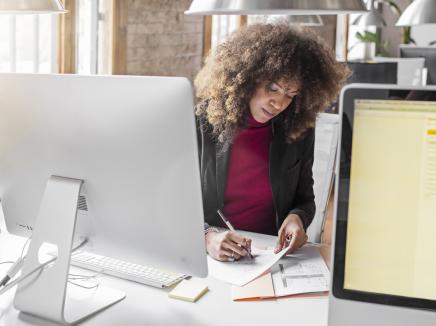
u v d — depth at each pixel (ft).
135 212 4.26
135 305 4.46
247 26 6.87
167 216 4.17
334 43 27.43
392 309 3.46
